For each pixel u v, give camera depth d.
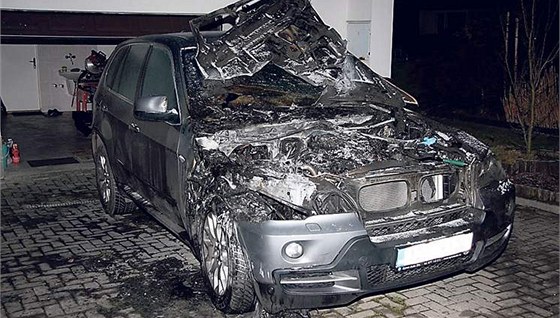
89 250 5.11
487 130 10.03
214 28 6.92
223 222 3.71
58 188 7.12
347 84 5.09
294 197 3.55
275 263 3.35
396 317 3.87
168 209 4.71
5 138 9.73
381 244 3.48
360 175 3.67
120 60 5.85
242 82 4.93
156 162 4.71
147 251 5.08
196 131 4.12
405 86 12.80
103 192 6.13
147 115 4.44
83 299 4.16
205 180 3.92
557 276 4.52
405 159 3.96
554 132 9.48
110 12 7.45
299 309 3.70
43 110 12.21
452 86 12.00
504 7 12.08
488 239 3.90
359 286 3.44
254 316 3.84
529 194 6.51
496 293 4.23
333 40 5.28
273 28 4.98
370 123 4.58
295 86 5.05
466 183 3.96
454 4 15.39
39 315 3.94
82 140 9.68
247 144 4.00
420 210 3.80
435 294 4.21
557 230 5.56
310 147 4.08
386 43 8.95
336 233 3.37
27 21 7.18
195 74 4.73
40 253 5.05
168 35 5.39
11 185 7.25
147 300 4.14
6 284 4.43
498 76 11.09
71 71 11.86
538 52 9.98
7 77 11.89
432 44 14.66
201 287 4.35
